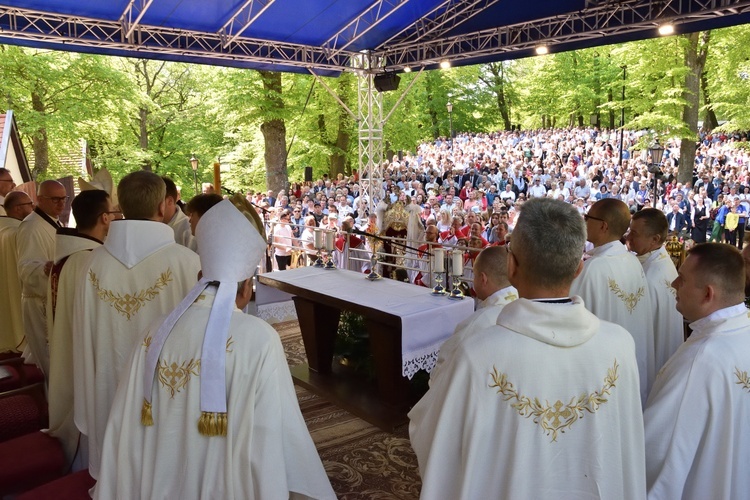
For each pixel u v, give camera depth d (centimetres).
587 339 151
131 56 944
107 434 178
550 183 1795
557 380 150
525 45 912
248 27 963
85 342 252
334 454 372
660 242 309
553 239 149
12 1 798
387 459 366
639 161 2067
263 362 168
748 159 2088
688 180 1694
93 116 1725
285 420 174
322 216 1343
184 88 2603
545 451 150
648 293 289
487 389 150
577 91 3222
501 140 3241
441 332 403
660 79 1661
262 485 165
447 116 3631
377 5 932
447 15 974
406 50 1088
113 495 178
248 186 2227
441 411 154
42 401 322
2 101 1597
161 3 845
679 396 183
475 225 766
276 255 1009
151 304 253
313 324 488
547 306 148
